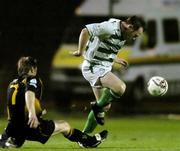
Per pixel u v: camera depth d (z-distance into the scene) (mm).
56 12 70500
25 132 29828
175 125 59656
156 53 69812
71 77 70125
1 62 70375
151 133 48375
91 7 69375
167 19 69875
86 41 33000
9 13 71000
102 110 34219
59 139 40938
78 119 67562
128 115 71625
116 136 44406
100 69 33625
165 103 70750
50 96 70688
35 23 70938
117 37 33125
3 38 70812
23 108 29516
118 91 33344
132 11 69188
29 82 28562
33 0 70938
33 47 71000
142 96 70562
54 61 70250
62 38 70188
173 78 70062
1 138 30281
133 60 69688
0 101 67750
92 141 31734
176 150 31391
